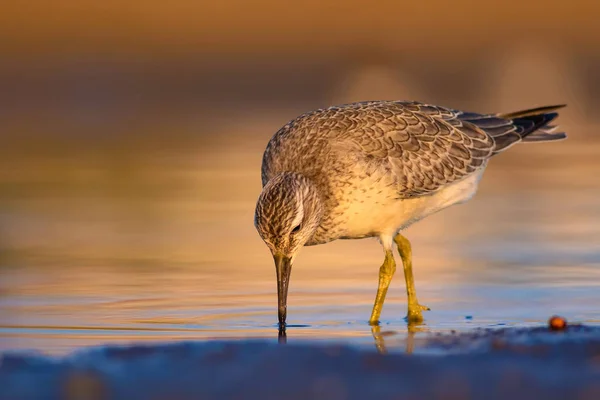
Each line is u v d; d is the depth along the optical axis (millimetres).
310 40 37094
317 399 6863
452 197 13070
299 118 12641
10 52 34469
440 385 7184
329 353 8328
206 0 37312
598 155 25484
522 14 38875
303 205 11508
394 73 36094
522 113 13883
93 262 15219
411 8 38156
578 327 10148
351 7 37875
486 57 36938
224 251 16141
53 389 7207
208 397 6961
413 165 12422
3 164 23656
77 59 34750
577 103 33281
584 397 6840
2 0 35719
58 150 25484
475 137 13133
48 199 20234
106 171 22984
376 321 11727
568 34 38156
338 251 16500
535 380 7316
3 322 11344
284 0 37656
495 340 9109
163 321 11523
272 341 9680
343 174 11953
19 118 30688
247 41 36844
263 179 12547
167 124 29750
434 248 16297
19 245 16438
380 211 12234
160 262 15234
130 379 7480
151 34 36219
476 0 38781
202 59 35781
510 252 15812
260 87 35062
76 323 11344
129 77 34562
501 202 20016
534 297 12820
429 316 11977
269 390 7113
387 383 7266
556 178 22422
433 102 32781
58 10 36094
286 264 11523
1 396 7027
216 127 29156
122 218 18672
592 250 15812
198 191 20875
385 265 12195
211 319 11688
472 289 13391
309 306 12555
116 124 29734
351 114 12523
